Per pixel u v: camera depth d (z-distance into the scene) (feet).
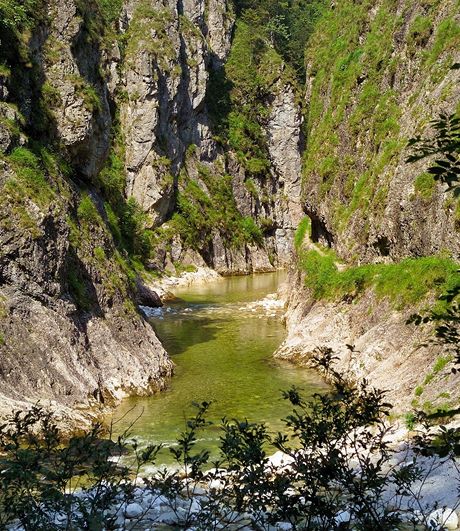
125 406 53.01
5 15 59.26
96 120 70.28
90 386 51.26
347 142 95.40
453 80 66.59
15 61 59.93
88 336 56.70
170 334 88.22
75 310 55.67
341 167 94.99
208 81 213.25
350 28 113.80
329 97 111.65
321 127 110.22
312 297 81.00
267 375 64.90
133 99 176.86
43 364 48.47
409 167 68.54
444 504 26.61
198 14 216.95
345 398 19.42
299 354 71.10
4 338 47.11
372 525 19.26
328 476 18.58
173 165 183.73
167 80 184.03
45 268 53.01
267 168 219.20
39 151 59.82
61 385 48.67
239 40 233.35
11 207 51.70
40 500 18.99
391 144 78.38
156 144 176.24
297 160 222.89
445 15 76.79
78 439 20.51
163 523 24.00
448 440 19.70
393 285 61.87
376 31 98.94
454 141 16.26
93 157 71.05
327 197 97.96
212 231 188.55
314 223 106.11
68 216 60.54
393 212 69.92
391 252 70.85
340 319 69.21
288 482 18.66
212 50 224.94
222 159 205.26
